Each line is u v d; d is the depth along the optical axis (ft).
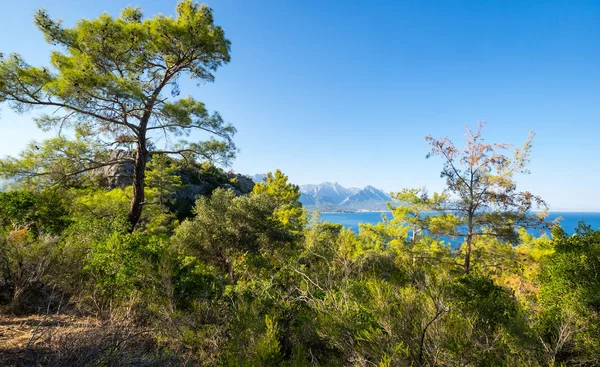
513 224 39.65
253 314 14.58
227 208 38.27
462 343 11.18
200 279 18.93
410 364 11.49
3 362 8.77
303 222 76.43
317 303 15.96
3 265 16.74
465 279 13.83
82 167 37.09
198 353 13.70
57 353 8.73
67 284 17.65
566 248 17.70
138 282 17.66
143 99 34.76
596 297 13.76
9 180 32.42
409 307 13.34
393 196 49.08
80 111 33.68
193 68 44.27
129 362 9.36
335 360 12.75
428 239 59.26
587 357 12.19
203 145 42.65
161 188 92.53
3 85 30.53
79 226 24.84
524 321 12.72
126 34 37.06
